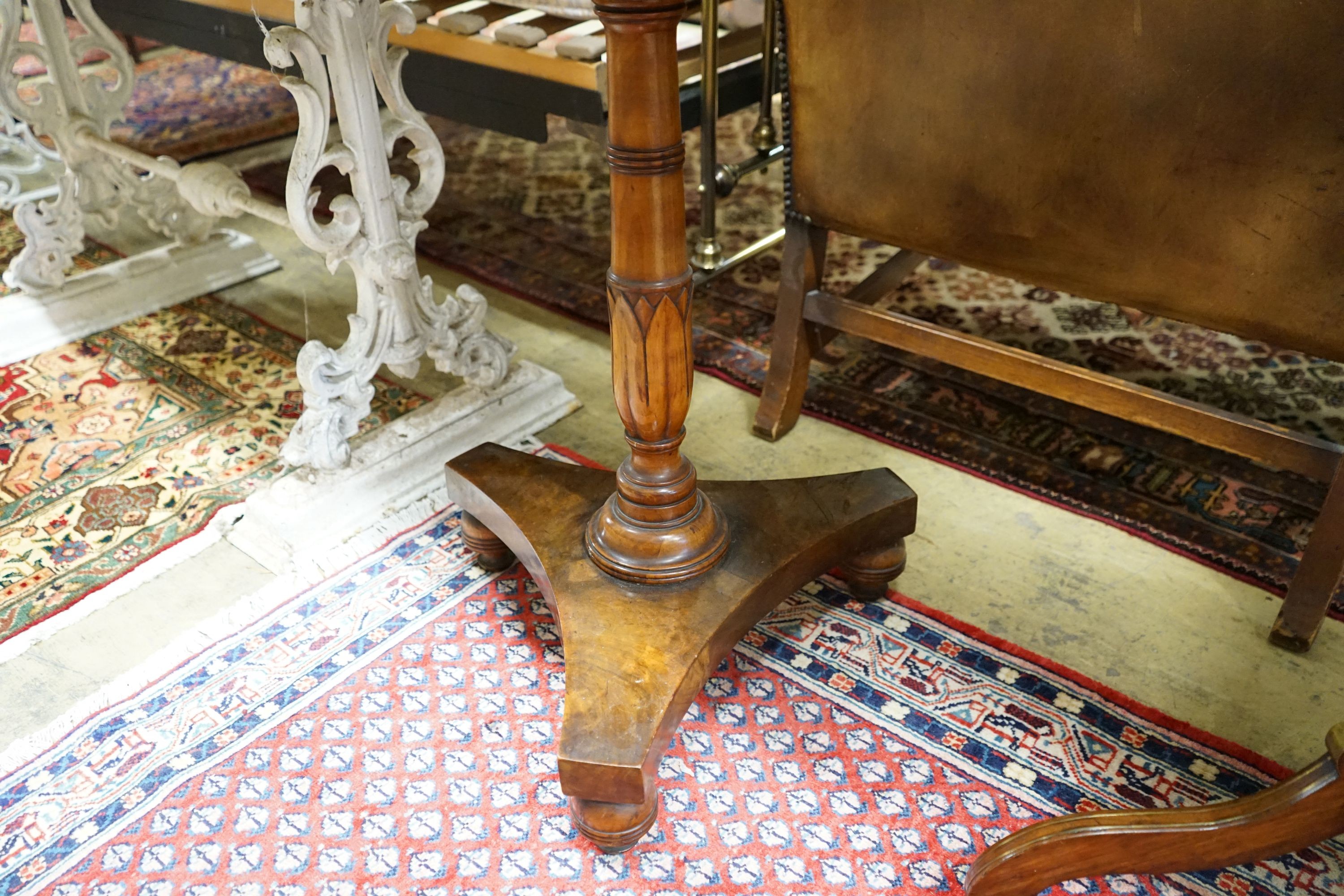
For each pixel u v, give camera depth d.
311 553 1.90
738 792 1.48
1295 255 1.45
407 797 1.48
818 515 1.67
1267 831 1.15
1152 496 2.03
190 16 2.60
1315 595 1.64
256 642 1.73
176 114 4.13
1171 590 1.82
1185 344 2.51
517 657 1.70
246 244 2.91
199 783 1.50
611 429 2.26
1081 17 1.45
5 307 2.54
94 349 2.58
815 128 1.84
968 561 1.89
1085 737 1.54
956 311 2.67
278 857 1.40
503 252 3.02
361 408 2.00
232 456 2.18
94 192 2.62
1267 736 1.55
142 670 1.67
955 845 1.40
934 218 1.79
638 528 1.54
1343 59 1.28
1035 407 2.30
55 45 2.44
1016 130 1.60
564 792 1.33
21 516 2.02
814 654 1.70
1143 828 1.19
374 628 1.76
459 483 1.79
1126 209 1.56
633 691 1.38
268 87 4.46
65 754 1.54
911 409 2.31
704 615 1.49
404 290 1.99
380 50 1.76
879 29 1.65
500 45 2.27
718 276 2.83
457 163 3.67
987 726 1.57
